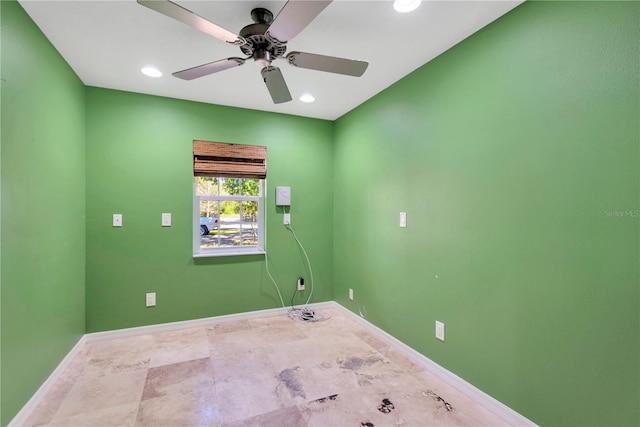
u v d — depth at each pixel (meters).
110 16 1.70
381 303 2.78
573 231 1.40
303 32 1.84
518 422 1.63
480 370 1.84
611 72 1.27
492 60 1.76
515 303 1.65
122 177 2.76
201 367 2.23
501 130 1.71
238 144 3.20
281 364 2.28
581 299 1.38
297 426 1.63
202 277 3.07
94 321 2.67
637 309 1.21
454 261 2.03
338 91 2.76
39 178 1.83
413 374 2.17
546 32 1.50
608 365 1.29
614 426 1.27
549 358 1.50
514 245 1.65
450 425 1.65
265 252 3.34
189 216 3.01
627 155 1.23
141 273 2.84
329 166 3.62
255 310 3.30
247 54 1.70
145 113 2.84
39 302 1.83
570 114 1.41
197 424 1.64
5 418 1.50
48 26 1.79
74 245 2.40
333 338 2.77
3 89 1.48
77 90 2.45
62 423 1.64
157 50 2.07
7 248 1.51
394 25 1.78
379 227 2.81
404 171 2.48
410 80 2.39
